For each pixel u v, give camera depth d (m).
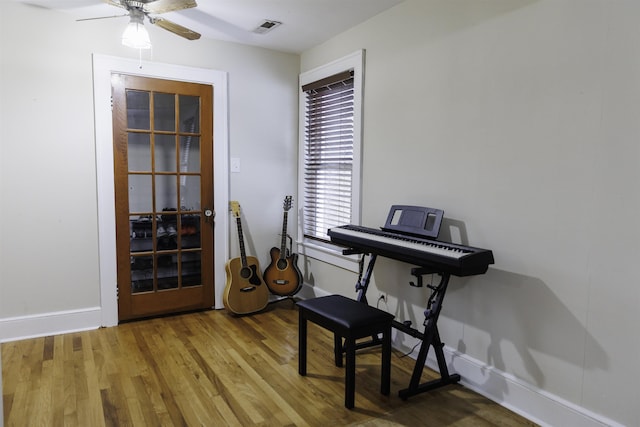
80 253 3.10
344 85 3.38
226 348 2.83
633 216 1.65
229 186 3.67
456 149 2.38
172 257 3.46
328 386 2.34
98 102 3.08
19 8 2.81
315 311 2.27
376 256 2.77
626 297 1.68
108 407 2.10
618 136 1.68
